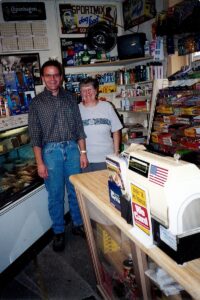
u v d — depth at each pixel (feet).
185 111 10.82
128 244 4.89
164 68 13.10
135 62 15.40
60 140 8.30
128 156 3.78
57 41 14.06
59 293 7.04
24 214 8.28
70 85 14.66
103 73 15.70
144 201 3.12
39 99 8.09
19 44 13.05
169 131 11.43
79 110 8.68
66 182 9.07
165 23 11.23
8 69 12.85
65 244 9.30
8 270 7.67
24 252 8.35
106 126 8.80
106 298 6.27
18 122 8.51
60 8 14.21
